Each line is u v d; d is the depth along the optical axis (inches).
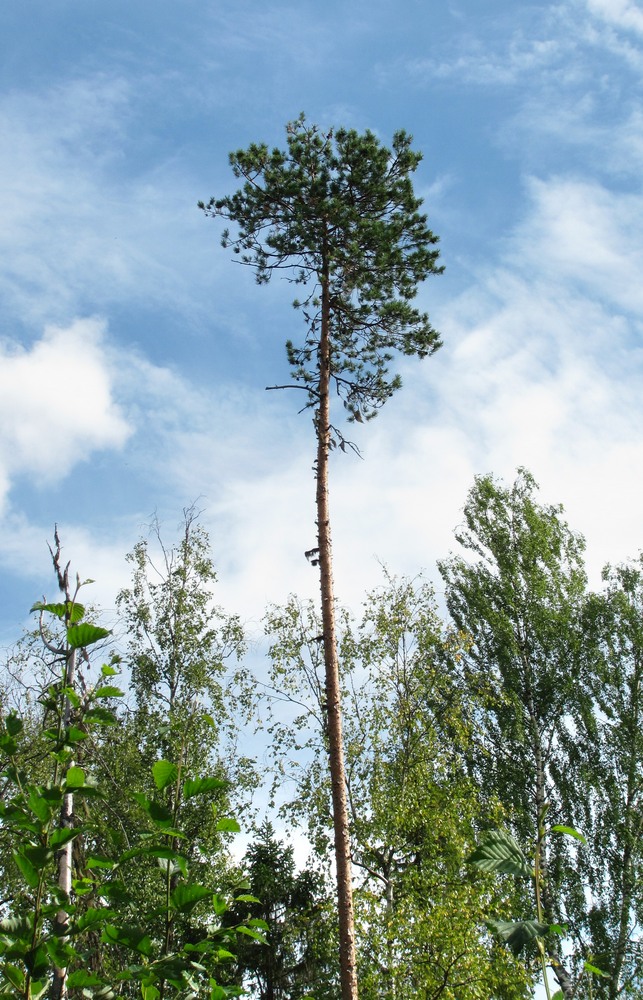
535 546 903.1
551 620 870.4
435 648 757.9
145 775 627.8
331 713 470.9
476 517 949.8
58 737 165.3
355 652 719.1
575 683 850.8
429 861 600.7
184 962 160.6
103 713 171.6
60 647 256.4
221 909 176.2
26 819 152.6
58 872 281.6
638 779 801.6
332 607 491.2
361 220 544.7
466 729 705.6
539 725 839.1
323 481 521.0
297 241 558.6
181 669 776.9
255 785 729.0
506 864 152.3
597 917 718.5
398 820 613.0
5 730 162.9
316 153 573.3
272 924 722.8
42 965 146.3
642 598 901.2
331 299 580.1
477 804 646.5
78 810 332.8
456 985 516.1
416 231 570.6
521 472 966.4
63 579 309.0
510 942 142.7
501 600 902.4
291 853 787.4
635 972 693.3
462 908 537.3
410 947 526.0
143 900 507.8
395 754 684.7
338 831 446.0
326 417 539.5
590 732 829.8
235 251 579.8
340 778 457.4
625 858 756.6
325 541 504.7
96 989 164.6
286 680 712.4
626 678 852.6
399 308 569.0
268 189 564.7
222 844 628.1
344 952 421.4
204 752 697.6
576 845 770.2
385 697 703.1
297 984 693.9
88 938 216.8
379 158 557.6
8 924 148.7
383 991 525.3
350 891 434.9
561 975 657.0
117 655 181.9
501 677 857.5
